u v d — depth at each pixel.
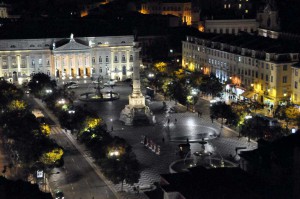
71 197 148.38
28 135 169.62
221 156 180.62
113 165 150.38
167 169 170.88
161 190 101.44
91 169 171.38
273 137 182.38
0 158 180.62
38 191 109.25
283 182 107.19
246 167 127.19
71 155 185.88
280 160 116.38
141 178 162.75
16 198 101.81
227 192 91.19
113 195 149.75
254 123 194.38
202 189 92.12
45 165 155.88
